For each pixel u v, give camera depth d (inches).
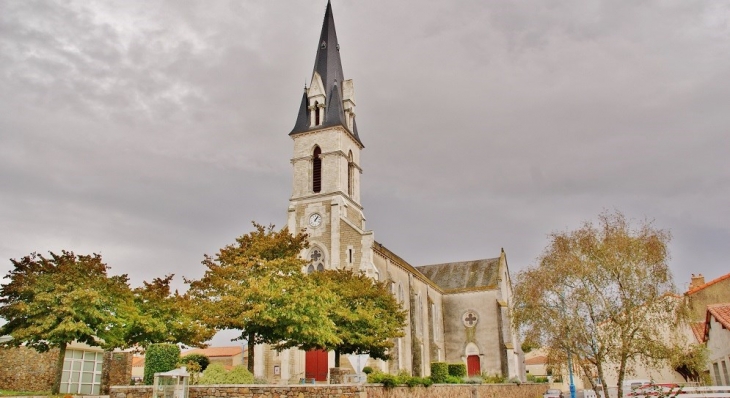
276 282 1240.2
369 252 2094.0
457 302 2893.7
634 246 1288.1
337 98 2407.7
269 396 922.1
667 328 1457.9
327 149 2322.8
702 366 1325.0
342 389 971.9
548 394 2145.7
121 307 1279.5
